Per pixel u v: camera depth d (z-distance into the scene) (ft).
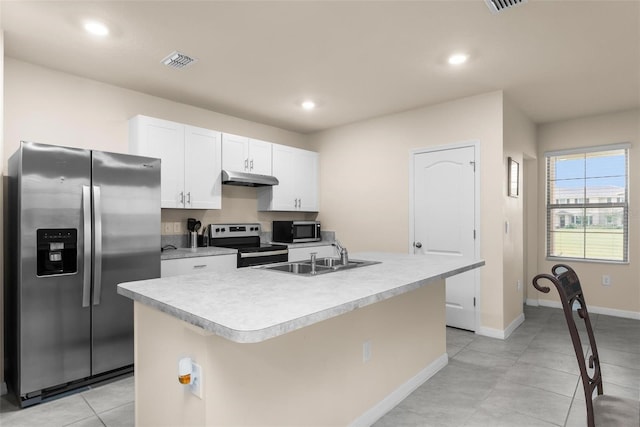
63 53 9.02
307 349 5.62
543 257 15.84
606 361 9.64
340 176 16.03
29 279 7.43
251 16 7.44
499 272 11.64
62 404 7.47
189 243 12.94
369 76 10.53
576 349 4.09
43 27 7.77
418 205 13.51
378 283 5.75
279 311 4.11
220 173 12.92
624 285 13.99
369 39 8.40
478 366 9.36
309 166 16.34
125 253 8.77
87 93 10.57
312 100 12.60
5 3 6.89
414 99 12.51
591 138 14.49
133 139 11.13
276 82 10.96
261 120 15.08
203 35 8.20
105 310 8.43
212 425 4.32
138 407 5.61
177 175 11.67
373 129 14.87
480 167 12.05
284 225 15.23
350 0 6.92
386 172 14.44
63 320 7.84
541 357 9.95
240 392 4.65
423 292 8.63
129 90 11.47
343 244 15.85
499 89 11.57
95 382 8.36
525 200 16.11
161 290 5.23
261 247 13.32
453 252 12.63
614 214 14.37
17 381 7.52
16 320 7.60
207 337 4.26
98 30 7.93
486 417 6.97
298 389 5.47
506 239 12.08
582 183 15.05
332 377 6.07
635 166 13.69
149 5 7.02
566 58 9.34
